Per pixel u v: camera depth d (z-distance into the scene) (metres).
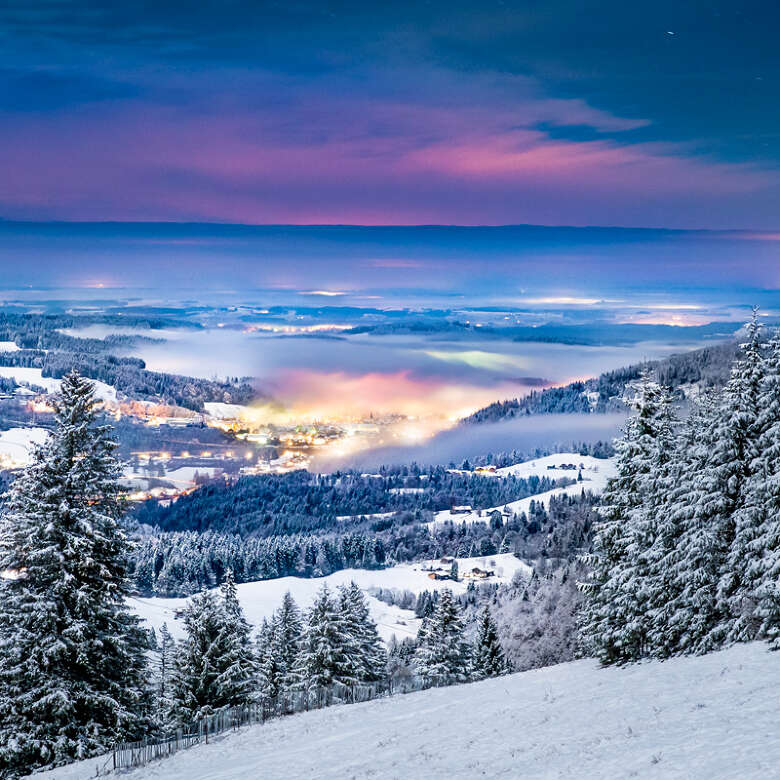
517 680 39.22
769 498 31.94
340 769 24.70
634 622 36.19
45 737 29.45
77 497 32.41
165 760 29.91
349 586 67.56
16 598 30.53
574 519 192.75
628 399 40.19
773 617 30.30
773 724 19.62
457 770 21.97
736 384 33.97
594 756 20.38
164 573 196.12
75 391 32.88
